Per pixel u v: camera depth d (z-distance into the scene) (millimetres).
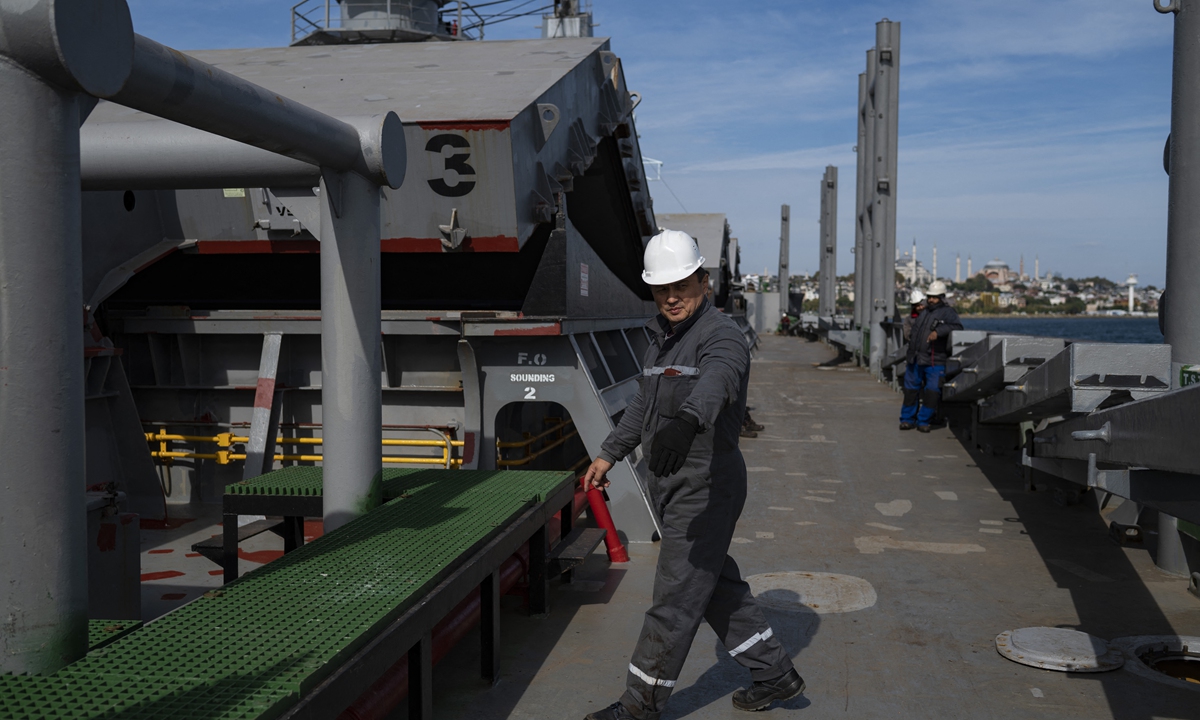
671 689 3217
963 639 4266
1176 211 5207
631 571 5340
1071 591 5008
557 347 6059
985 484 8055
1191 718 3430
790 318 52969
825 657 4039
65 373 2176
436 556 3227
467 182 5750
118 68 2174
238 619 2588
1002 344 6145
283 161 3525
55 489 2184
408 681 2963
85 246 6031
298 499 4211
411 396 6840
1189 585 5027
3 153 2027
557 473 4941
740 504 3199
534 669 3906
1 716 1948
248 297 7625
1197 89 5074
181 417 7094
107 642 2562
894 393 16000
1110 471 3205
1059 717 3447
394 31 12438
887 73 19031
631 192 9055
